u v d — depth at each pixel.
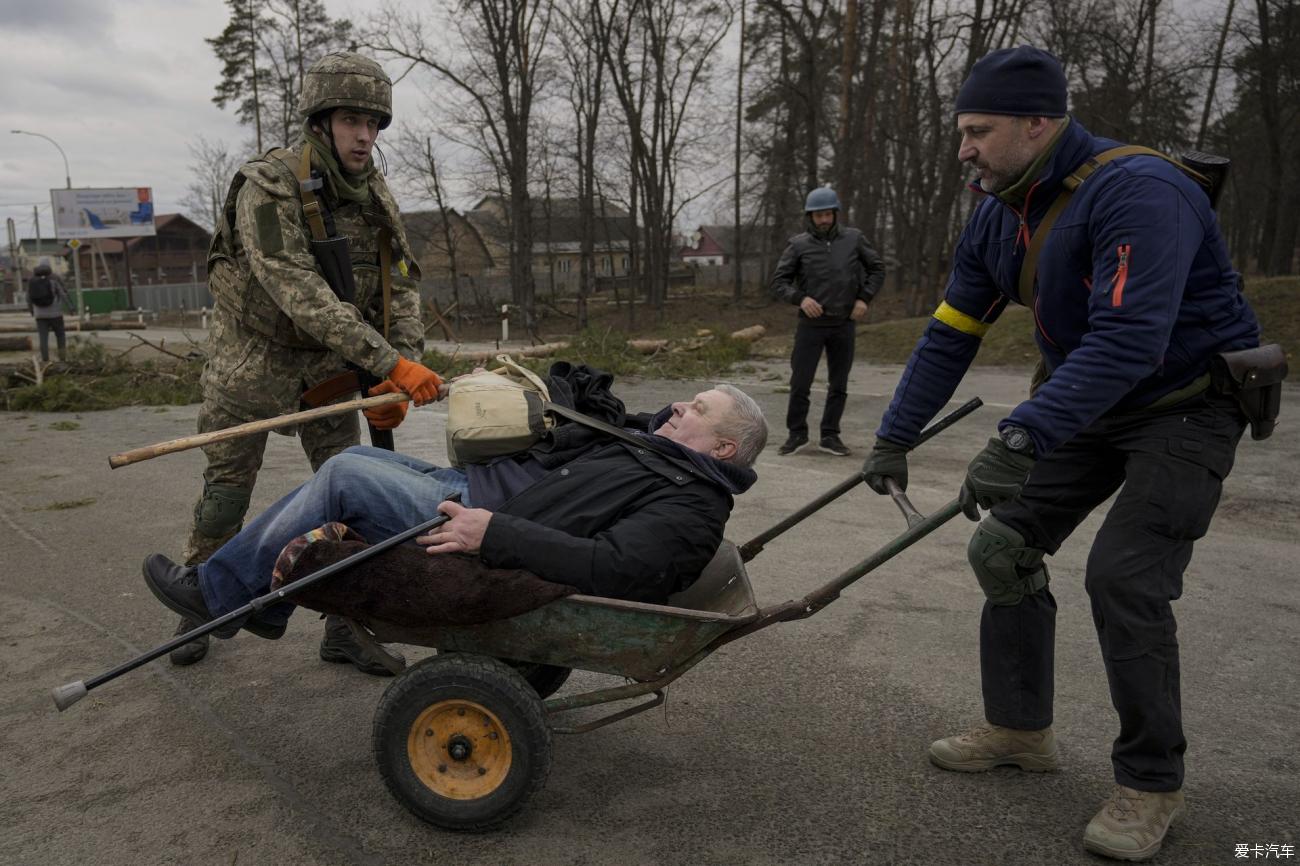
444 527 2.47
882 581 4.55
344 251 3.21
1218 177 2.43
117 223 55.91
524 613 2.38
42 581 4.58
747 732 3.10
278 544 2.72
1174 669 2.41
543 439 2.76
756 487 6.49
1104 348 2.22
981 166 2.46
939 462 7.30
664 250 37.19
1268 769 2.86
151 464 7.27
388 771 2.50
